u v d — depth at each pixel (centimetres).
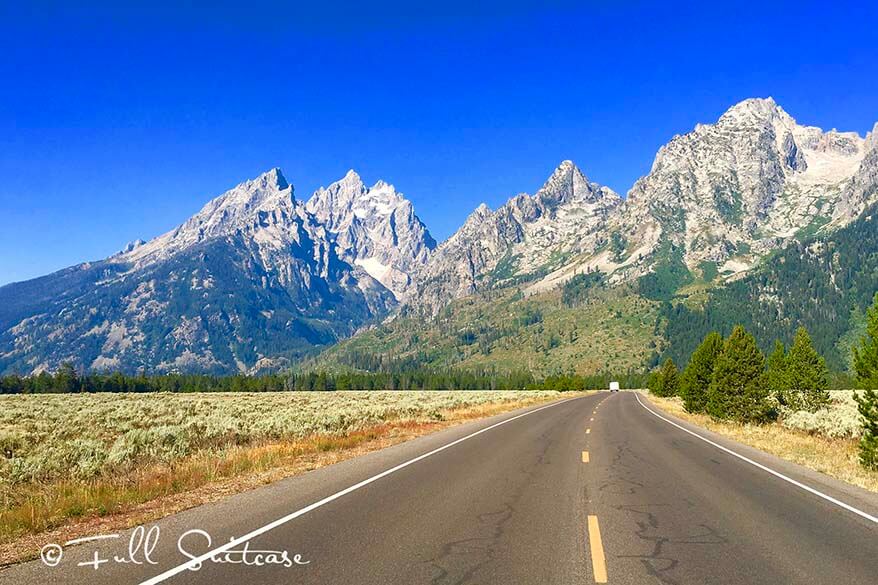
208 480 1308
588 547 776
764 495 1163
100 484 1202
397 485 1248
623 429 2819
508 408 4947
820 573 676
